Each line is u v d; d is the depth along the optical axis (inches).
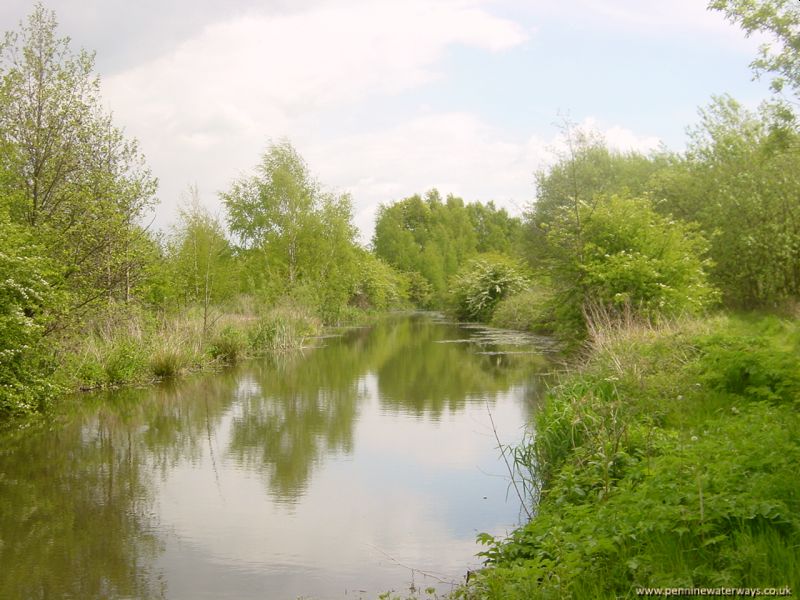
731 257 805.2
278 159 1467.8
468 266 1820.9
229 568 223.6
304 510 277.0
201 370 684.1
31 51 560.1
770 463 184.2
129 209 601.9
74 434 414.3
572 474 242.4
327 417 455.2
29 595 204.8
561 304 684.7
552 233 695.1
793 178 772.0
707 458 197.5
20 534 254.5
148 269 634.8
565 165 1174.3
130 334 633.0
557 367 654.5
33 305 445.7
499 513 268.7
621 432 250.1
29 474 332.2
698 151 951.0
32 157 560.7
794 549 147.9
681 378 334.3
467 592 176.4
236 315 977.5
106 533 255.4
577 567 159.8
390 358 788.0
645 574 150.0
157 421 448.1
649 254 633.0
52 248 526.0
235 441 392.8
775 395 281.3
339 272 1449.3
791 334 428.8
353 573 218.5
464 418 443.2
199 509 279.7
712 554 153.7
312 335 1131.9
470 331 1219.2
